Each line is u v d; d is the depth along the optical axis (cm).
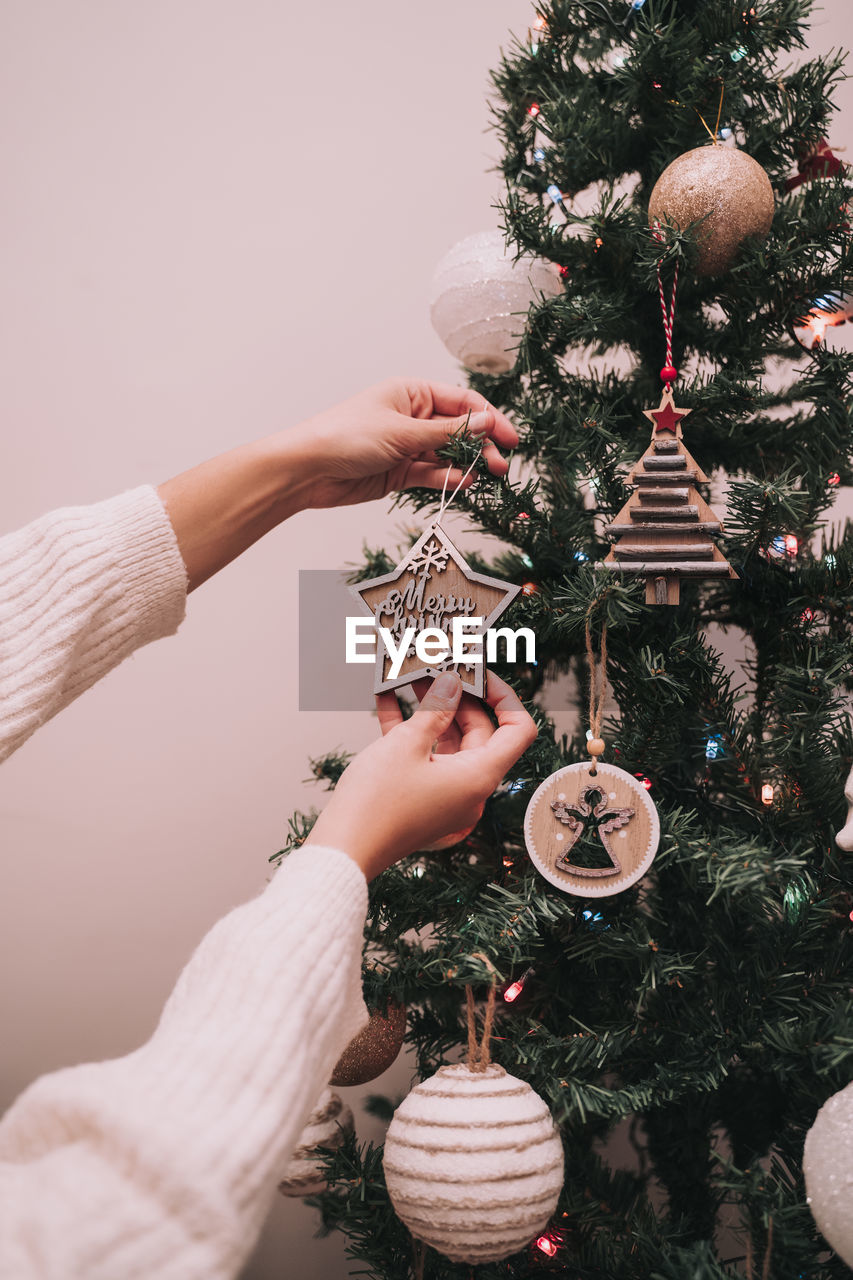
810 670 64
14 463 103
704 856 61
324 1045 45
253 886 100
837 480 71
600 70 74
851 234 67
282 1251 93
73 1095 41
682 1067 63
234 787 101
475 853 75
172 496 60
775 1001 62
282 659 102
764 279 67
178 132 105
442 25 104
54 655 54
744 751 66
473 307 74
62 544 56
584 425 68
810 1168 55
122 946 99
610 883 63
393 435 64
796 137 72
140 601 58
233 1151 40
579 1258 65
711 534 64
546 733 72
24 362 104
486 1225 56
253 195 105
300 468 63
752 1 68
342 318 104
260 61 105
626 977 70
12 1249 37
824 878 65
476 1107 58
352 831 51
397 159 104
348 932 47
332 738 101
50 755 100
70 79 105
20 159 105
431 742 55
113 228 104
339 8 105
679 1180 72
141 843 100
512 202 70
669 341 66
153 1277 37
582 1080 63
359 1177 67
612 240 68
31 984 98
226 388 104
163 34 105
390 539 102
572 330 70
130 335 104
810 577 67
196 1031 43
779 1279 60
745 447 73
